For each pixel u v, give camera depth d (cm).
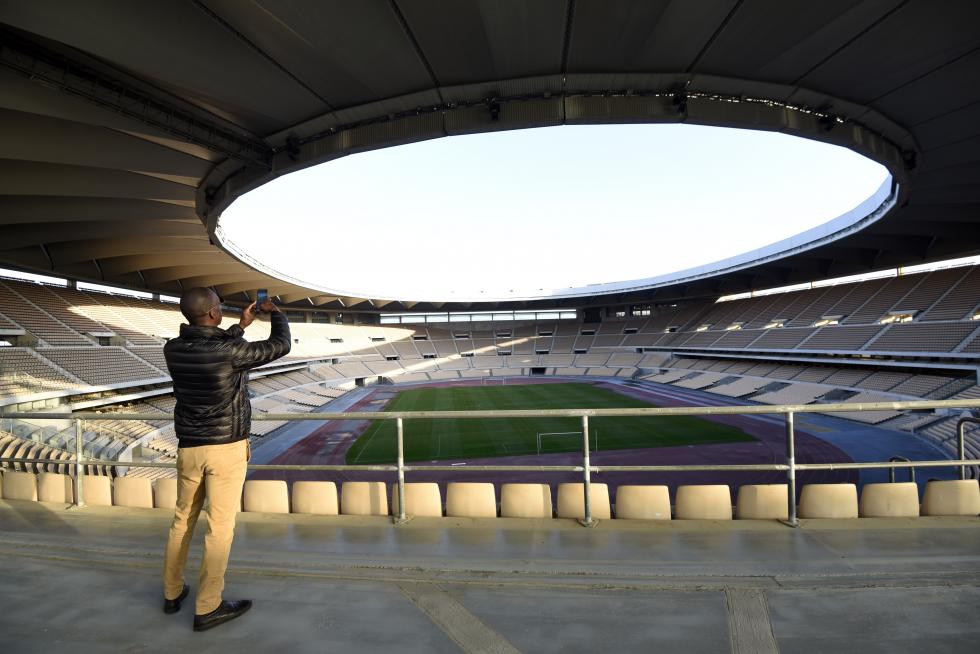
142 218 1839
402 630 246
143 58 897
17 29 854
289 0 780
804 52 997
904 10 873
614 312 7750
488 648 229
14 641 241
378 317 7619
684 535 366
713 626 244
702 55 995
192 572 325
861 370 3825
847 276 4325
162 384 3166
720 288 5866
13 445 1009
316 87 1060
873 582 286
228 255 2864
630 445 2608
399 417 414
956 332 3120
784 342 4466
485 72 1024
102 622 260
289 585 297
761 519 400
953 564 309
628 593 280
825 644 227
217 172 1505
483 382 6291
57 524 421
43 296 3038
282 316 307
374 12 823
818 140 1288
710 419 3222
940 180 1820
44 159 1245
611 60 996
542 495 420
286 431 3159
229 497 269
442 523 403
